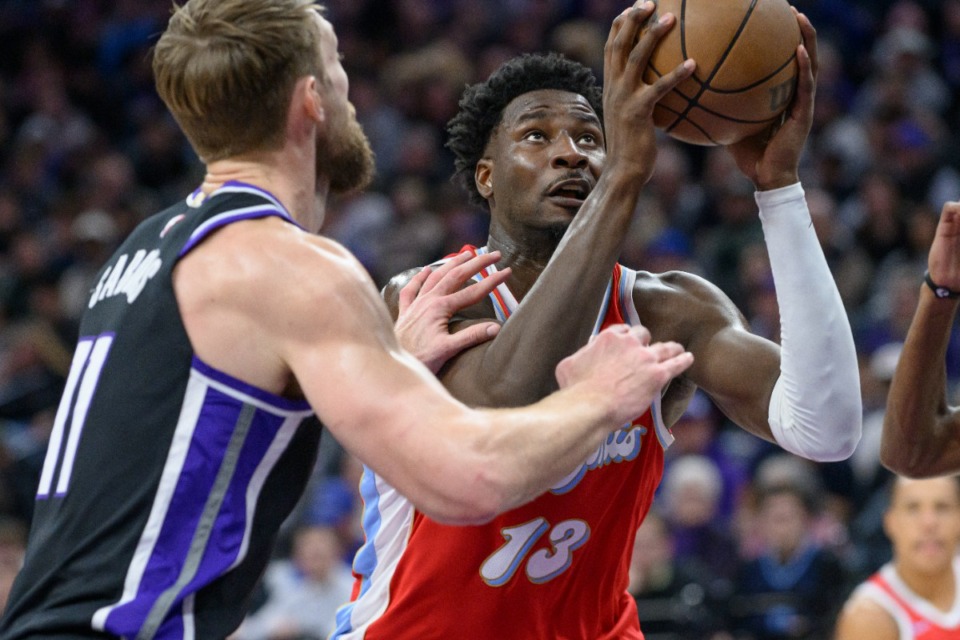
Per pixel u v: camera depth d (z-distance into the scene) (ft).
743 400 18.70
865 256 58.49
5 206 66.03
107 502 14.76
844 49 75.31
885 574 27.94
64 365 53.83
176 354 14.84
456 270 18.62
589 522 18.78
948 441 18.86
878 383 45.96
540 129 19.54
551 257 18.51
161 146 69.97
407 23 75.72
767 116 17.28
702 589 35.65
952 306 18.08
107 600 14.49
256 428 14.84
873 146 65.16
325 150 16.56
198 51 15.62
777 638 34.58
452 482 14.02
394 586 19.20
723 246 57.41
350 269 14.82
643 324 19.38
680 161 65.92
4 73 76.69
